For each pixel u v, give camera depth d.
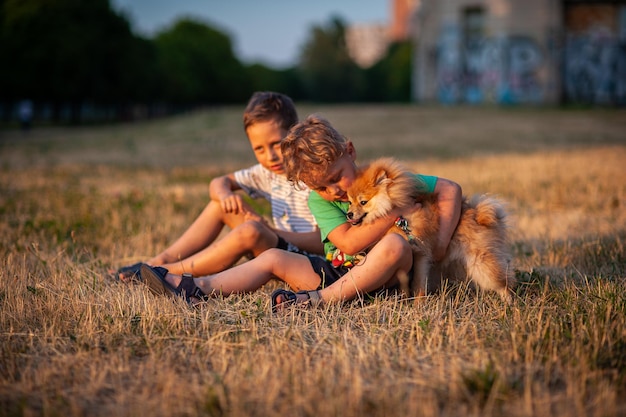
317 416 2.34
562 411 2.35
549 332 3.07
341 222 3.79
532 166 10.29
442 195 3.84
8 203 7.30
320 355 2.98
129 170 11.76
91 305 3.64
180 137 23.11
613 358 2.79
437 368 2.78
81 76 37.22
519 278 4.23
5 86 34.44
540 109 34.44
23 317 3.46
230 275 3.86
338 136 3.66
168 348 3.06
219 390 2.54
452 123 27.22
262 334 3.26
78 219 6.35
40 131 30.86
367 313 3.52
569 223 6.17
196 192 8.47
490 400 2.42
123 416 2.38
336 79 96.81
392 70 89.31
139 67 43.44
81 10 38.09
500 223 3.93
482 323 3.37
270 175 4.57
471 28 38.97
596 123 24.70
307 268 3.87
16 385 2.63
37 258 4.80
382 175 3.68
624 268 4.45
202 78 72.69
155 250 5.34
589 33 37.44
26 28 34.69
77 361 2.89
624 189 7.71
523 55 37.72
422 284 3.77
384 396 2.46
